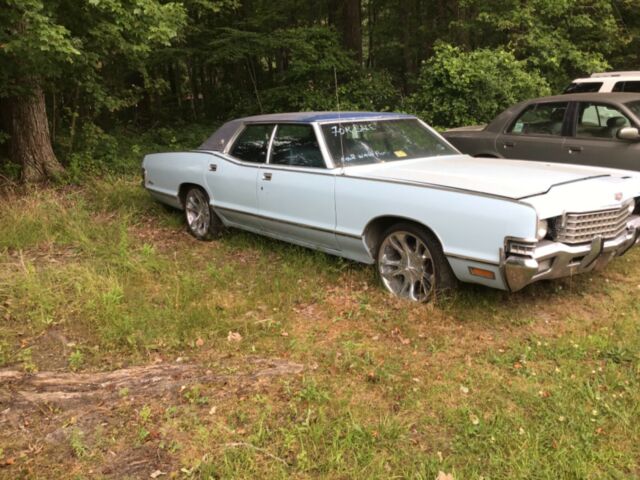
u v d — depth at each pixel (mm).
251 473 2578
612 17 14844
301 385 3291
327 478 2551
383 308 4348
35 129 8914
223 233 6309
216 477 2576
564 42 13781
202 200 6312
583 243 3916
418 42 19156
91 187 8414
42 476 2582
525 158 7133
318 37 14477
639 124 6125
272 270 5211
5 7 6633
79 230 6156
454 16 15094
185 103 19641
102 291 4543
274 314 4328
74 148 10141
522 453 2660
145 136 13266
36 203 7027
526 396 3133
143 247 5777
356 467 2604
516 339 3824
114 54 9414
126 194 7930
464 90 11969
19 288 4531
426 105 12703
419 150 5262
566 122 6801
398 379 3355
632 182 4324
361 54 16312
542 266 3744
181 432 2873
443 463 2625
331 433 2848
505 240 3672
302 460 2641
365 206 4488
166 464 2650
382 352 3697
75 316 4238
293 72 14016
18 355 3709
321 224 4898
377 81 14516
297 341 3869
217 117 17516
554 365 3479
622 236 4215
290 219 5172
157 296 4625
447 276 4160
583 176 4262
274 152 5387
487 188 3863
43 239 6051
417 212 4137
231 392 3223
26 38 6547
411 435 2844
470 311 4184
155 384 3305
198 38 14594
